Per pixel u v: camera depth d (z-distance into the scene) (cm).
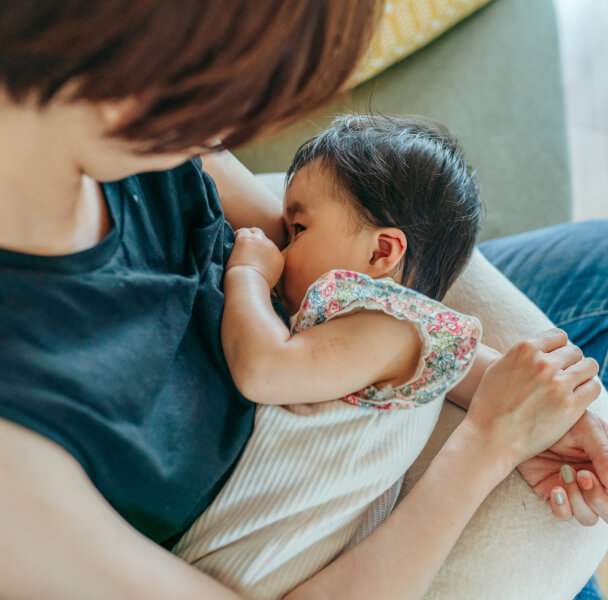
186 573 48
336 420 68
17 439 41
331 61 37
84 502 43
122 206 55
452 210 83
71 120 37
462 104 161
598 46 231
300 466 65
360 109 158
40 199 43
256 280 70
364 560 59
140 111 35
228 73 34
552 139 161
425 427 73
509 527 70
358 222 79
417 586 59
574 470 71
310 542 64
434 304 68
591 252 114
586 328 108
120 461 48
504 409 70
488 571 67
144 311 53
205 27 32
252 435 65
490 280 96
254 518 62
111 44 32
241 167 93
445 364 69
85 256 48
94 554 42
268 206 91
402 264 82
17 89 35
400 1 152
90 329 47
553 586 67
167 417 54
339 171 81
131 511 53
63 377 44
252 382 62
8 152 40
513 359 73
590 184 204
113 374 48
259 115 38
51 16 31
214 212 70
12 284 43
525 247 123
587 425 72
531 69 166
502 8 171
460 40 167
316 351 64
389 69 166
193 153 40
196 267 63
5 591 41
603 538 73
